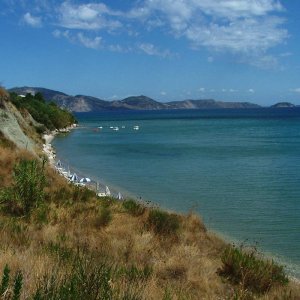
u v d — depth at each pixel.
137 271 7.53
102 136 89.44
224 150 59.06
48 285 4.83
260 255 15.09
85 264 6.35
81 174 37.25
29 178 14.02
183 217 16.64
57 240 9.73
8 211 13.61
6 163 19.12
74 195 17.84
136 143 72.12
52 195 16.83
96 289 4.83
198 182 33.16
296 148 60.66
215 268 9.94
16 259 6.51
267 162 45.41
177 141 76.38
